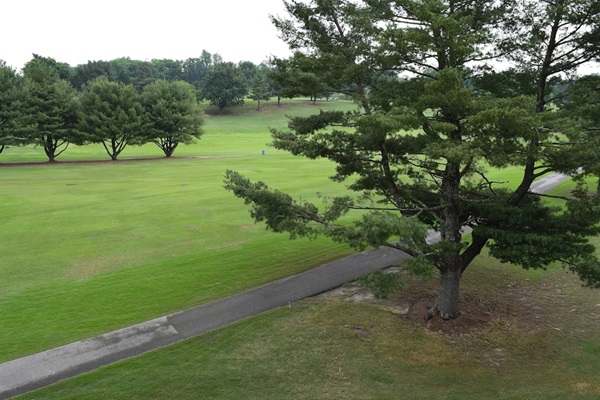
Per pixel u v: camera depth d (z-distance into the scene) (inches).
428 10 380.8
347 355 435.8
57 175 1706.4
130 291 586.6
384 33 403.5
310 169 1855.3
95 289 591.8
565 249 403.9
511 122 351.6
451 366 421.7
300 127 524.7
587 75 450.0
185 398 369.4
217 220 957.2
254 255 732.7
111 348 447.5
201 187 1378.0
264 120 4896.7
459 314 520.4
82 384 386.0
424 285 608.4
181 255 733.9
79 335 472.7
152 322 502.9
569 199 432.5
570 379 403.9
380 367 417.1
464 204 500.4
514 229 446.3
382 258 711.7
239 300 560.4
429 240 796.6
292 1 493.0
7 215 999.6
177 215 1000.9
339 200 514.3
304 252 747.4
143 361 422.0
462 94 372.5
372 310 531.8
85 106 2345.0
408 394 378.6
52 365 417.1
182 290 591.2
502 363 430.3
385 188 554.6
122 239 820.0
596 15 404.5
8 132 2091.5
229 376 399.5
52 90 2266.2
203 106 5639.8
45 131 2188.7
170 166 2031.3
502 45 444.5
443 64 433.7
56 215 1000.9
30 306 539.5
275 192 505.4
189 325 496.4
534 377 406.9
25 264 687.1
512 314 534.3
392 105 438.6
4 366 414.0
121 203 1130.7
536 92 453.7
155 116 2513.5
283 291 588.4
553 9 400.5
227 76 5329.7
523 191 454.0
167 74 7824.8
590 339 474.6
